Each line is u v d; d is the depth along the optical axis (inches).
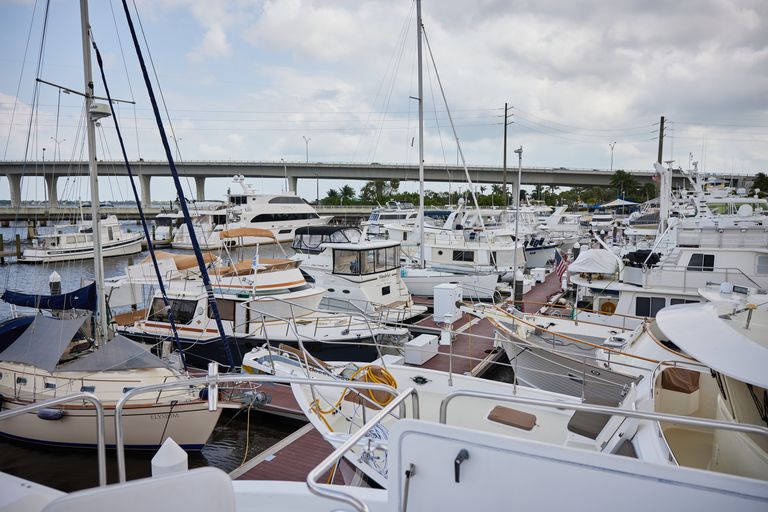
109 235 1494.8
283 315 475.8
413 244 933.8
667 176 768.9
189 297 451.2
